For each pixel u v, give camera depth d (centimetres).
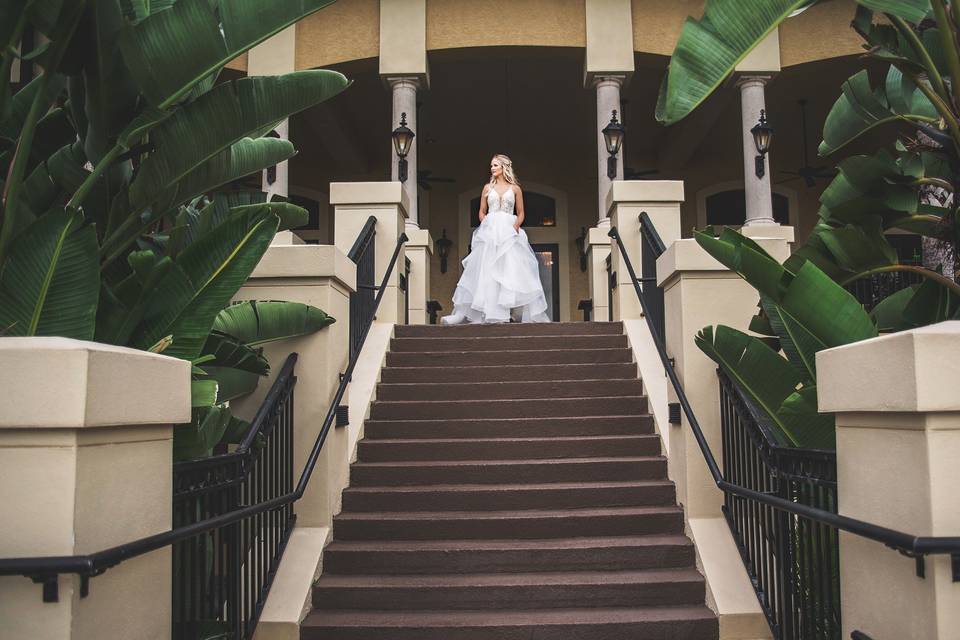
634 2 1127
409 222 1057
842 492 252
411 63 1100
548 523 472
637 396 609
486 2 1122
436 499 496
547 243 1505
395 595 422
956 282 345
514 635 394
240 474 352
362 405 588
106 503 211
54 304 286
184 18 291
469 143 1506
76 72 322
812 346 371
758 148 1042
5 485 196
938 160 408
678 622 400
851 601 249
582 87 1302
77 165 347
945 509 199
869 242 361
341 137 1327
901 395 206
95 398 199
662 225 762
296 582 419
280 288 465
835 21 1099
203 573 316
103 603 208
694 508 462
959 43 298
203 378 394
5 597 192
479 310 822
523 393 626
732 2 262
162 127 318
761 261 315
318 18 1128
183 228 350
